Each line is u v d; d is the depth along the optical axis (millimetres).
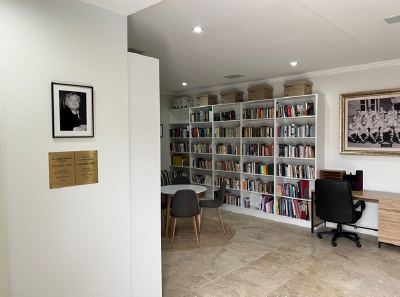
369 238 4469
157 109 2621
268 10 2570
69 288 2023
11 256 1753
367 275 3262
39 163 1854
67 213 2000
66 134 1968
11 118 1734
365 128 4645
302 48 3707
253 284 3082
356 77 4734
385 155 4453
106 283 2240
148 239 2576
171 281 3158
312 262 3619
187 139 7527
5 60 1707
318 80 5145
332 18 2752
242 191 6027
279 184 5559
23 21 1771
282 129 5383
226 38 3307
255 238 4516
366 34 3191
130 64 2400
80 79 2045
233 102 6102
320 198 4238
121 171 2307
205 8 2523
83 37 2055
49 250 1917
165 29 3020
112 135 2242
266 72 5109
